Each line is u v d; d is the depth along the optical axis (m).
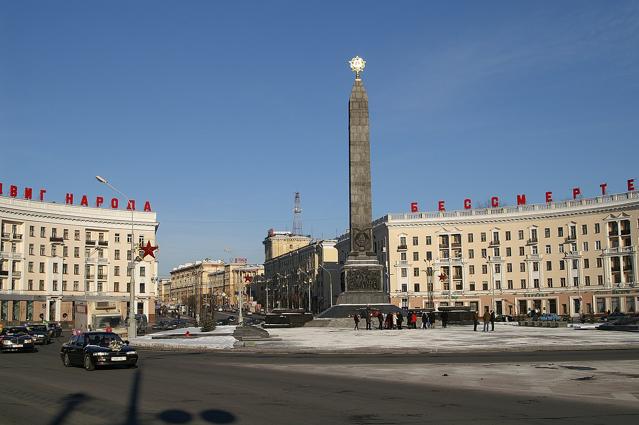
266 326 67.19
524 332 49.44
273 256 184.00
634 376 20.41
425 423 12.75
